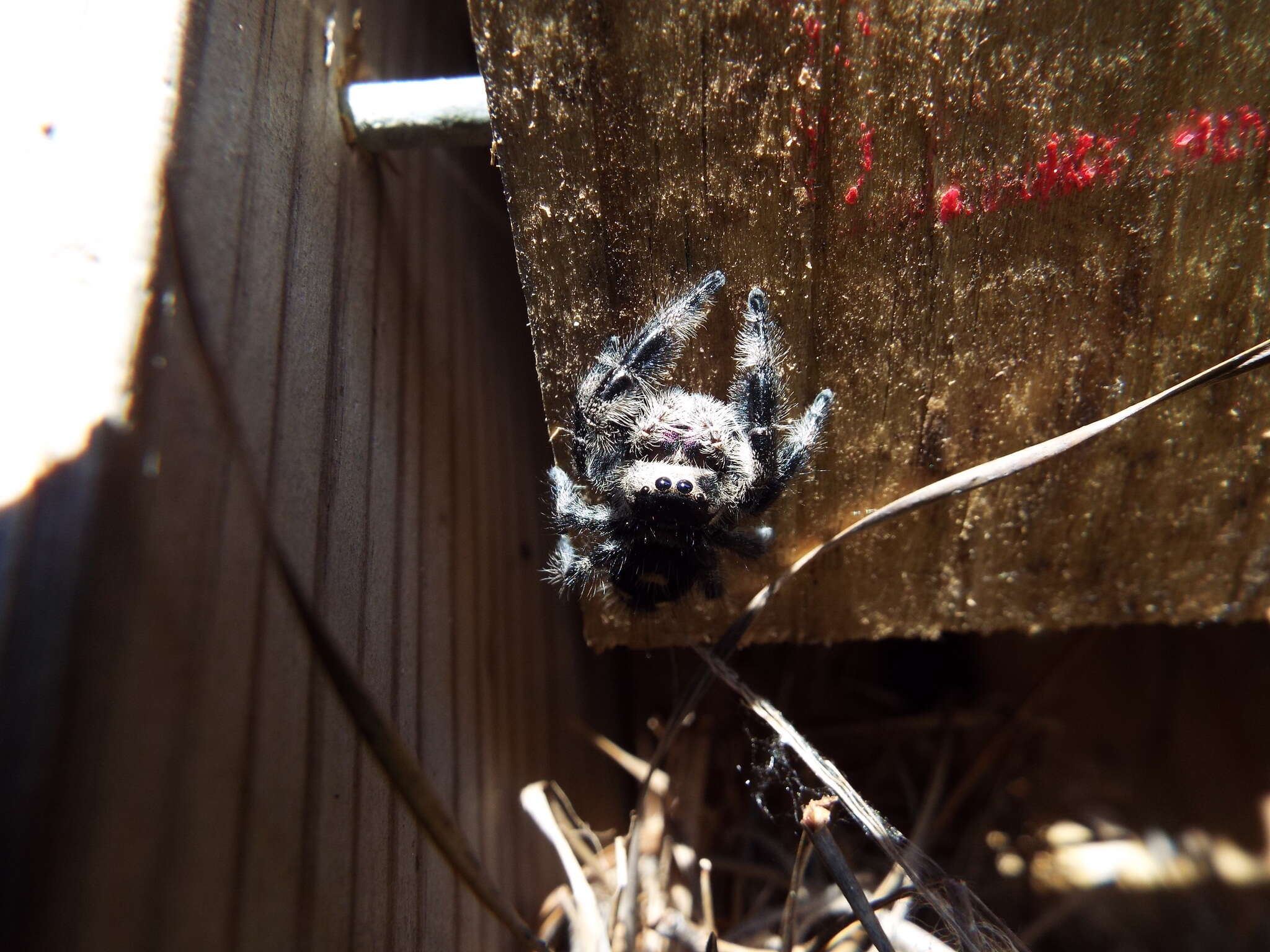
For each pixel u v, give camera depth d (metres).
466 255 0.06
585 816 0.06
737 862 0.06
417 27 0.05
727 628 0.05
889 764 0.06
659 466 0.05
